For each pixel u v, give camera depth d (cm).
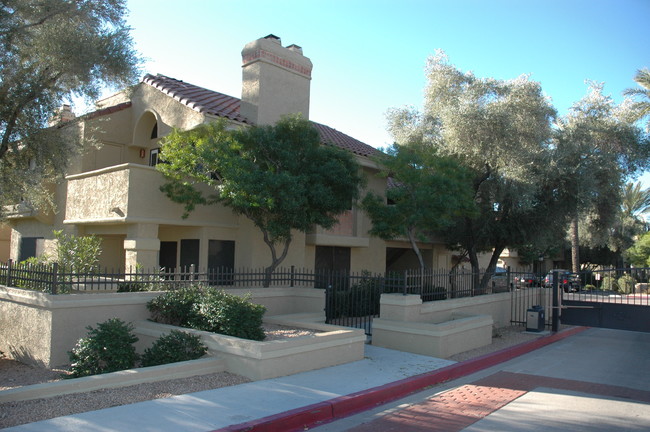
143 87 1662
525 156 1611
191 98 1522
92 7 1227
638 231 3950
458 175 1450
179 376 760
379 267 2042
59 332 894
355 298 1431
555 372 973
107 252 1559
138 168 1292
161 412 607
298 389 735
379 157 1549
